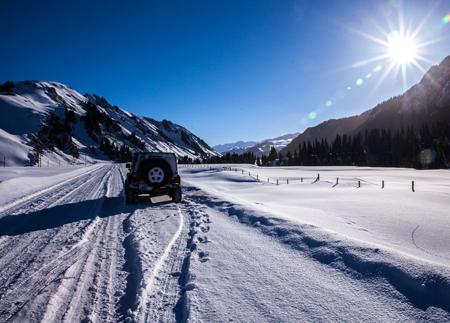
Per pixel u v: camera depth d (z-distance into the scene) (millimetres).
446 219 9477
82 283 4453
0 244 6477
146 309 3688
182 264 5203
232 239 6590
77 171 45375
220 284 4273
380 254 4523
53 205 11891
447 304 3219
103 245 6398
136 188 11969
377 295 3668
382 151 138375
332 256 4930
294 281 4277
